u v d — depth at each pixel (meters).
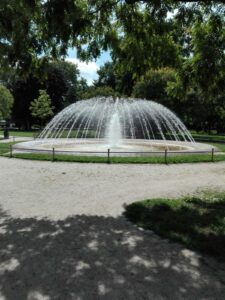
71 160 17.47
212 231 6.73
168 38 10.65
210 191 10.88
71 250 5.90
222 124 60.06
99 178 13.12
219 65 10.16
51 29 8.02
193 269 5.17
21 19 7.94
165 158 17.56
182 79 10.75
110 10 9.92
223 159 18.78
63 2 7.15
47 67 10.32
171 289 4.57
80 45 10.70
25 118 67.19
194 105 43.41
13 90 65.38
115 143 28.61
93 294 4.44
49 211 8.48
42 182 12.24
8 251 5.84
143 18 10.02
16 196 10.10
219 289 4.58
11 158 18.64
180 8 9.88
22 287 4.62
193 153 20.67
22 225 7.32
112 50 10.88
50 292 4.49
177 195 10.33
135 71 11.52
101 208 8.80
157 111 35.09
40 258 5.55
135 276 4.94
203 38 10.24
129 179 12.98
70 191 10.84
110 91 56.62
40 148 21.69
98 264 5.33
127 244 6.20
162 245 6.16
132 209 8.44
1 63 9.18
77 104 36.19
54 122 34.59
